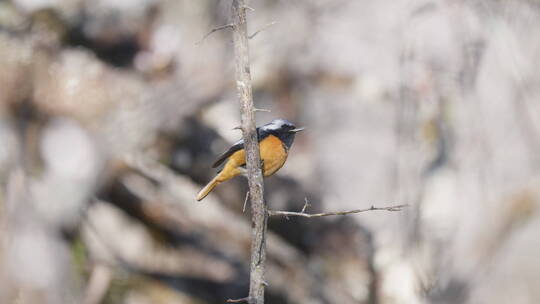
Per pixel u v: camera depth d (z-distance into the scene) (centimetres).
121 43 1466
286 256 1448
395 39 1195
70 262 1331
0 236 1244
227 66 1414
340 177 1423
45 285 1254
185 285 1504
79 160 1370
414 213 1014
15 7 1466
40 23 1470
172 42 1455
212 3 1430
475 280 696
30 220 1275
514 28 820
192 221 1488
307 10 1478
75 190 1347
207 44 1416
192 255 1521
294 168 1455
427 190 1008
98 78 1445
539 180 730
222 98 1427
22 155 1326
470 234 735
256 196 560
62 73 1441
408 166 1066
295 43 1490
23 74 1409
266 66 1529
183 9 1452
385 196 1334
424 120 1056
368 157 1380
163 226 1481
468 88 832
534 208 700
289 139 705
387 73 1336
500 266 673
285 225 1445
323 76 1491
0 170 1292
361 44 1420
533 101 776
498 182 744
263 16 1514
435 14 976
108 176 1393
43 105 1400
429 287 809
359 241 1388
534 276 646
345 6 1440
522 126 768
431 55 1001
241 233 1511
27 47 1449
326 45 1470
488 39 827
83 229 1398
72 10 1486
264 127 700
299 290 1396
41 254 1265
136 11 1475
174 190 1465
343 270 1388
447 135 889
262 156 685
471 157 793
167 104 1404
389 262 1285
